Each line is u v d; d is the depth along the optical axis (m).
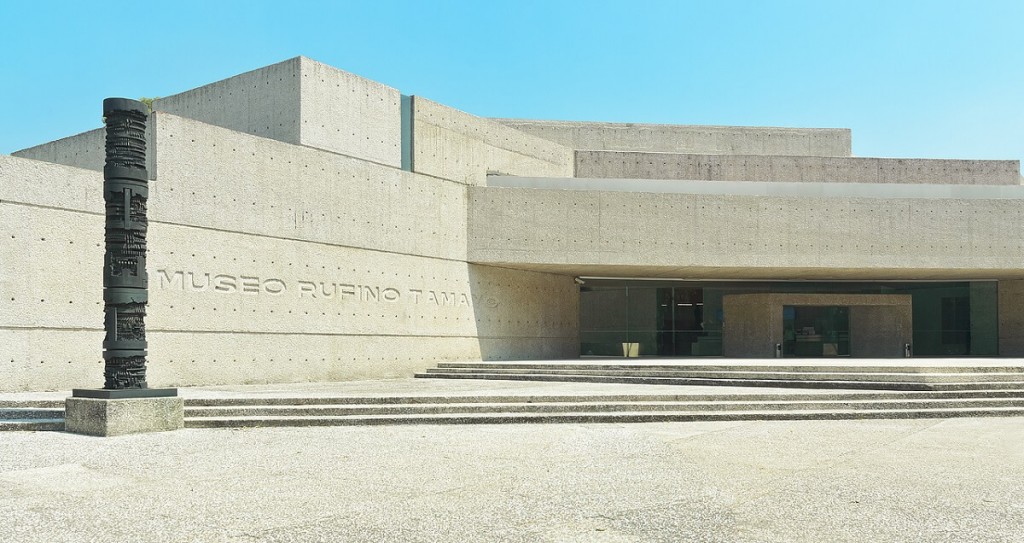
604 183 24.50
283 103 19.42
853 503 6.97
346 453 9.62
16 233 14.20
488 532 5.95
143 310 11.62
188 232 16.61
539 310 25.89
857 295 28.11
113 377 11.38
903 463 9.05
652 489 7.52
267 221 18.12
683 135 32.41
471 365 21.25
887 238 24.94
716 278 28.88
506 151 25.25
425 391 15.09
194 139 16.80
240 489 7.48
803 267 24.86
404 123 21.78
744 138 32.69
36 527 6.07
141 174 11.51
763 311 27.86
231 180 17.45
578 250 23.66
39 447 9.94
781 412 13.46
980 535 5.96
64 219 14.91
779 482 7.89
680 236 24.20
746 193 25.02
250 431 11.63
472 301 23.33
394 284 20.98
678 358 28.34
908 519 6.43
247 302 17.64
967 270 25.70
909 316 28.33
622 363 21.70
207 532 5.93
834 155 32.91
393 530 6.00
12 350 14.09
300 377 18.64
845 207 24.89
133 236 11.48
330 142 19.72
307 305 18.86
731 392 15.06
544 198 23.59
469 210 23.27
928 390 15.45
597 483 7.80
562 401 13.97
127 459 9.12
